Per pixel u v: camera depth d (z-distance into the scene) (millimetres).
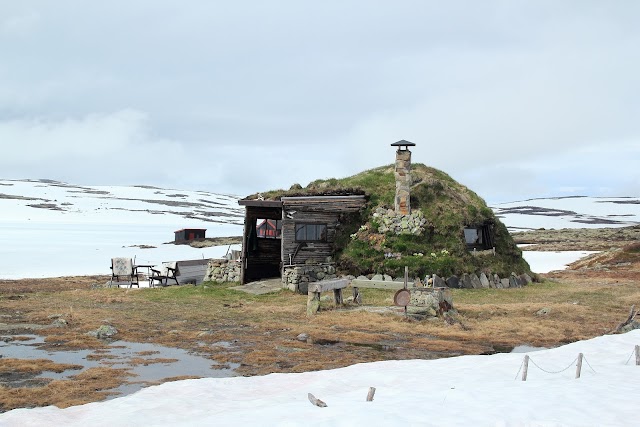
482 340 19109
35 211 160000
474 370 13703
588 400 10430
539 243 102562
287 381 12906
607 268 54094
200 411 10555
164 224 154125
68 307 26047
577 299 29953
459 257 35438
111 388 12750
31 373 14031
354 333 19703
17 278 45750
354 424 8992
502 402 10297
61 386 12727
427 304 23188
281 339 18781
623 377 12625
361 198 38031
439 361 14875
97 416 10281
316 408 10117
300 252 35719
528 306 26312
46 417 10195
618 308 26453
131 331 19953
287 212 35875
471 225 38250
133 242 98312
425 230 36125
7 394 12078
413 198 37656
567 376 13008
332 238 36906
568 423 9062
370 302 28141
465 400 10500
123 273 39844
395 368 14039
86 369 14508
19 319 22250
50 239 97188
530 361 14586
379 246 35375
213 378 13016
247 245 37500
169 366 14898
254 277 38750
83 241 95875
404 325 21500
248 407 10727
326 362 15391
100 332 19047
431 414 9508
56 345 17484
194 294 32031
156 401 11211
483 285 35219
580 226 178000
